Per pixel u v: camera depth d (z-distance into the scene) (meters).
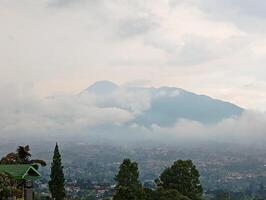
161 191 78.00
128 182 75.81
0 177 54.47
